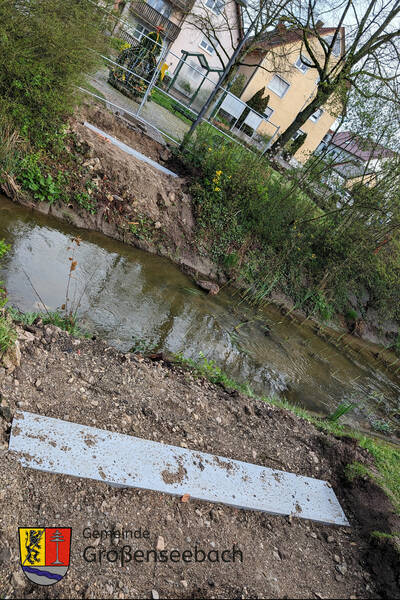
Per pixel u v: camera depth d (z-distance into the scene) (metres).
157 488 2.81
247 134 14.39
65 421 2.90
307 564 2.88
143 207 7.74
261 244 9.47
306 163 10.17
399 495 3.71
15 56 5.90
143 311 6.04
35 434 2.68
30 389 3.01
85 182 7.10
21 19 5.89
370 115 9.34
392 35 10.70
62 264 5.79
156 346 5.38
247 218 9.36
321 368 7.82
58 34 6.08
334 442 4.14
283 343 7.78
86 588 2.16
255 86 23.42
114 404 3.31
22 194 6.40
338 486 3.72
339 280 10.59
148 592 2.28
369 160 9.98
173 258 7.91
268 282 8.98
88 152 7.32
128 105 10.62
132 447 2.99
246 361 6.46
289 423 4.36
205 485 3.03
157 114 11.74
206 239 8.54
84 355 3.75
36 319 4.05
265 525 3.03
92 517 2.48
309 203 10.17
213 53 23.53
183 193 8.60
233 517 2.97
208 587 2.45
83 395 3.24
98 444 2.87
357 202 10.00
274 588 2.60
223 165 9.21
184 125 12.64
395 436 6.61
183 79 13.47
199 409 3.83
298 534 3.09
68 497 2.51
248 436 3.82
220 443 3.54
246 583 2.55
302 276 10.01
